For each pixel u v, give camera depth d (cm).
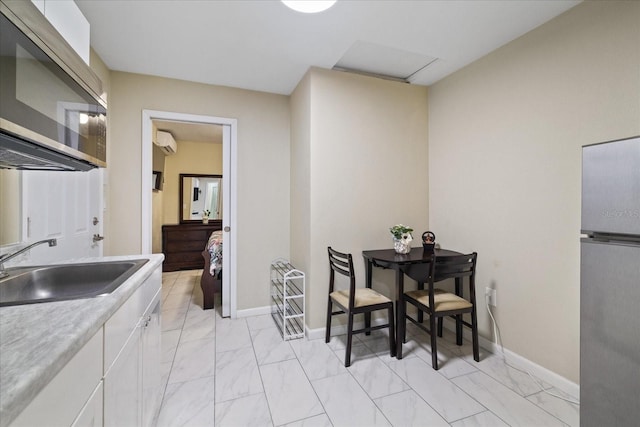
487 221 237
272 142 316
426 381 195
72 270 140
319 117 259
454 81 270
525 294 208
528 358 206
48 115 97
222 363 217
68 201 191
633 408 108
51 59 98
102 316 82
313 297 259
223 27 202
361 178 274
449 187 276
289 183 322
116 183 263
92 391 79
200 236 534
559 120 188
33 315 79
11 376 52
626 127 157
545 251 196
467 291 256
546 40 195
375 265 250
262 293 315
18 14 82
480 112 244
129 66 256
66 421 65
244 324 288
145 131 271
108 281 146
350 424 158
